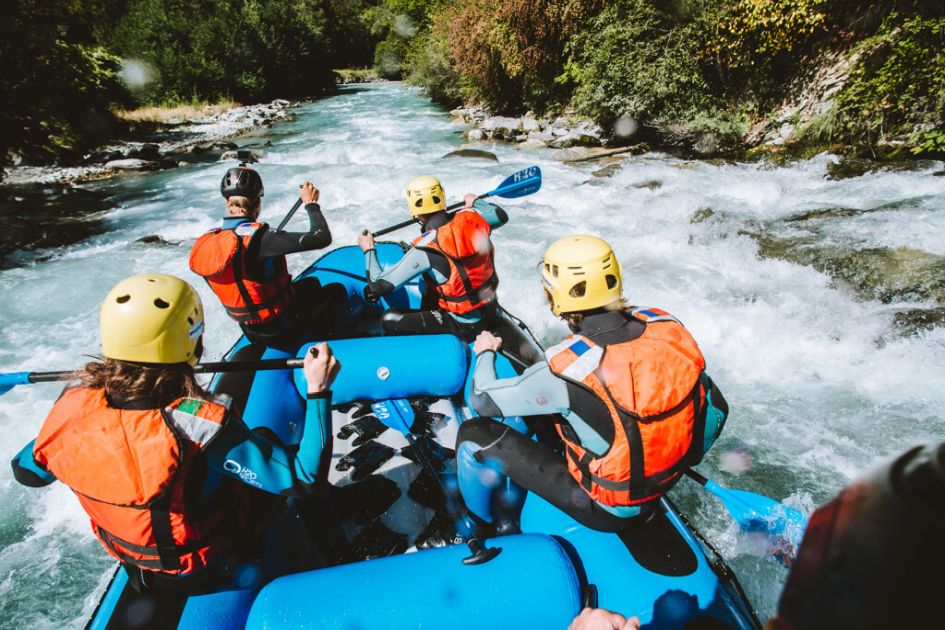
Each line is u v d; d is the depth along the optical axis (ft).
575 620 3.95
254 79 69.92
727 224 19.01
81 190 29.73
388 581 4.58
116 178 32.53
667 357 4.50
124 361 3.98
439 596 4.52
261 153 36.65
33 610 7.61
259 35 74.02
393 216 22.75
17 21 38.45
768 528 5.66
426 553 4.92
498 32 40.73
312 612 4.33
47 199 27.84
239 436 4.17
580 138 34.68
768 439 10.27
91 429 3.89
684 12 31.50
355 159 34.01
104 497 3.92
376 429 8.28
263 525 5.10
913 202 19.21
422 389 8.65
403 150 35.86
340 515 6.86
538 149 34.68
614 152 31.55
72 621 7.47
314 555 6.23
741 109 30.94
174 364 4.11
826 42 28.48
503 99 47.47
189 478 4.01
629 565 5.10
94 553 8.50
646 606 4.85
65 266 19.07
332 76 96.53
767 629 1.48
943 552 1.05
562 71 40.65
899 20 25.46
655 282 15.81
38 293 17.08
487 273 8.90
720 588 4.98
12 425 11.18
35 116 38.11
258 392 7.86
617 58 32.37
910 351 12.04
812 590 1.29
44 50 41.06
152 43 64.54
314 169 31.09
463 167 30.07
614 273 4.75
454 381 8.71
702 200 21.48
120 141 42.68
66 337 14.67
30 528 8.95
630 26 31.83
